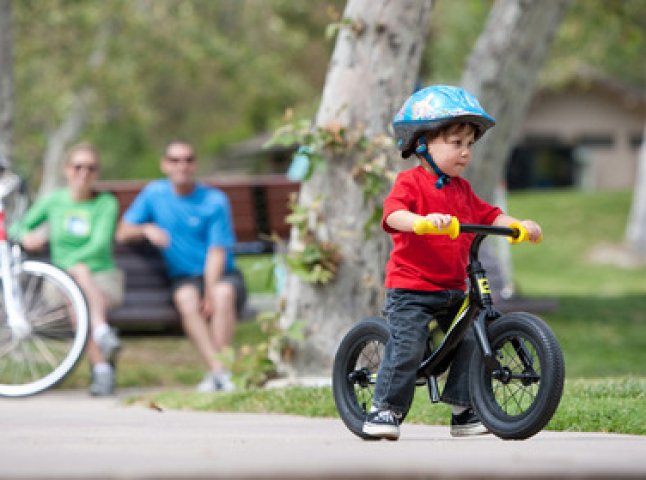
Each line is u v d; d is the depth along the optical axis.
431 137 15.30
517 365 15.09
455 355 15.67
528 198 112.25
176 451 12.15
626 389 20.11
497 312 15.16
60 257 30.06
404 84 24.97
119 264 32.34
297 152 24.61
